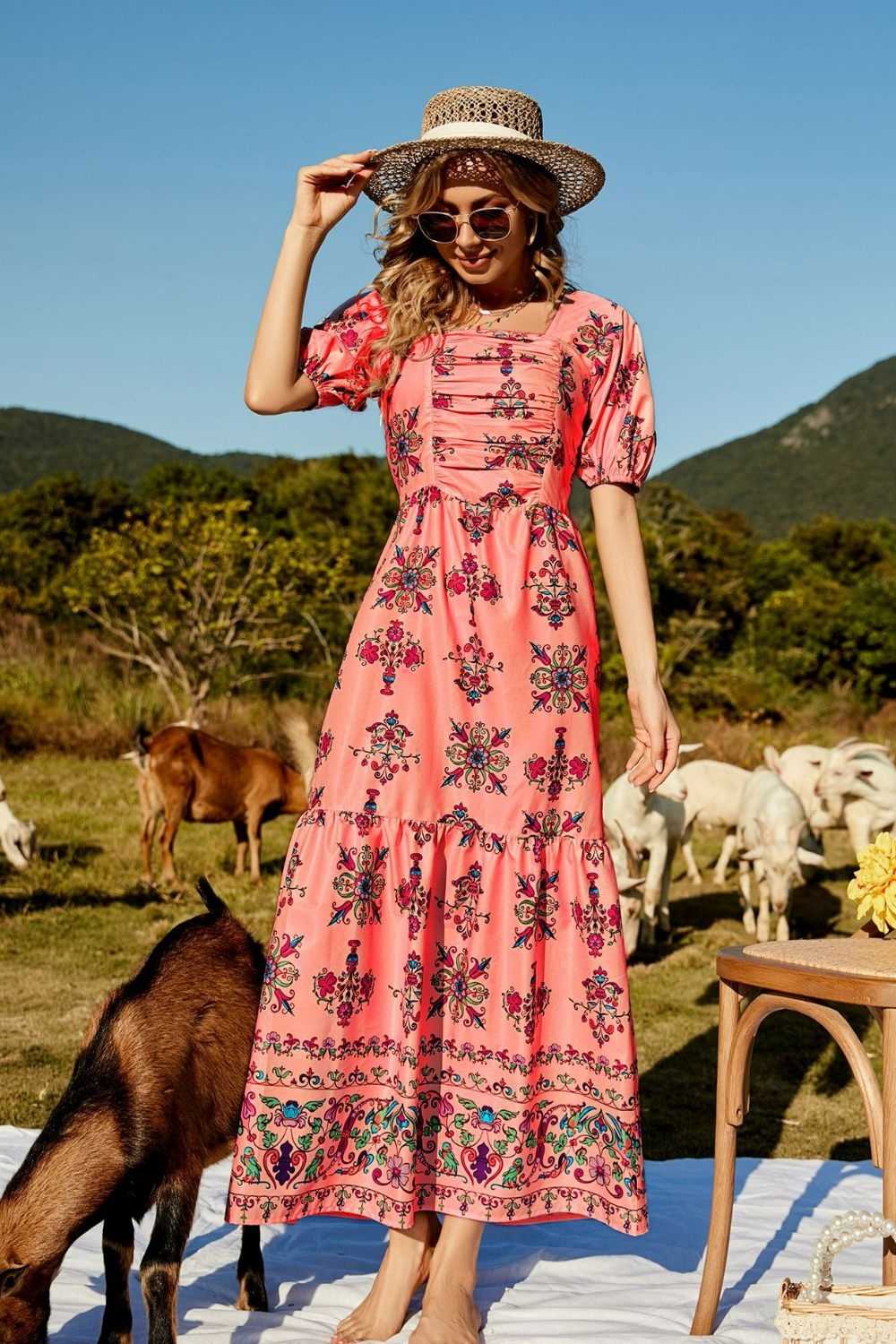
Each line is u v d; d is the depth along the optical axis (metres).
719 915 10.83
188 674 19.47
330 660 21.42
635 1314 2.67
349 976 2.48
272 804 11.05
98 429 134.12
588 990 2.55
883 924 2.68
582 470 2.76
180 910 9.58
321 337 2.69
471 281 2.65
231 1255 3.21
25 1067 5.91
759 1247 3.24
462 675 2.55
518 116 2.65
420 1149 2.50
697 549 28.39
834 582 41.28
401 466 2.69
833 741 21.11
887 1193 2.21
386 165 2.67
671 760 2.71
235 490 38.38
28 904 9.43
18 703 18.27
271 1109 2.43
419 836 2.51
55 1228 2.24
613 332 2.72
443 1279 2.49
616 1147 2.51
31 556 33.22
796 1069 6.69
